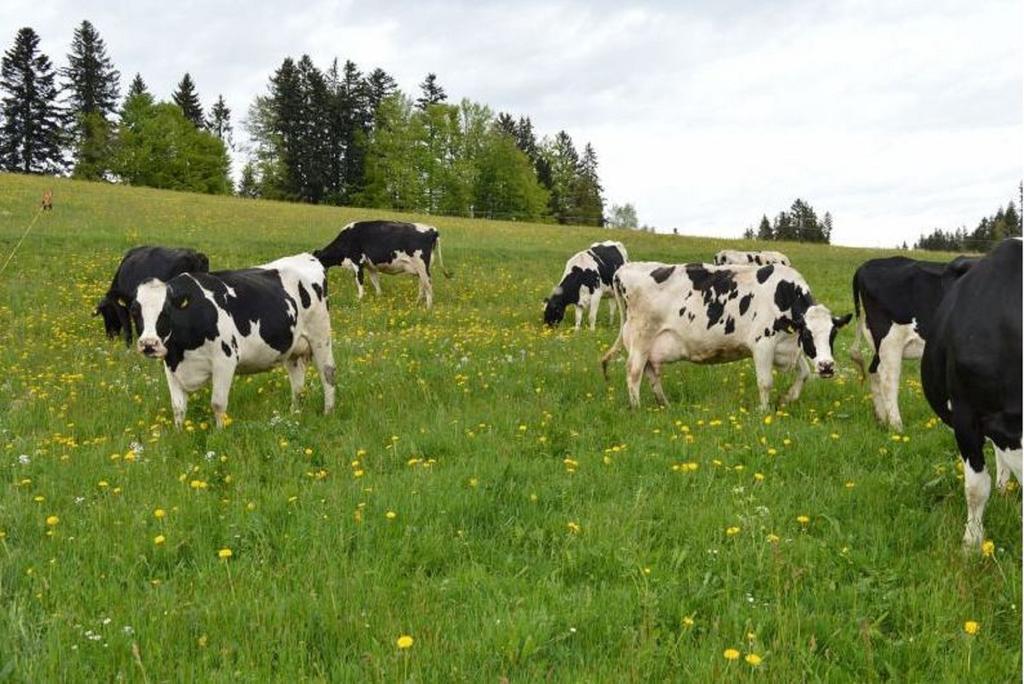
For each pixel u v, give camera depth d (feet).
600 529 18.37
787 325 31.60
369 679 12.80
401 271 71.77
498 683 12.77
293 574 16.55
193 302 29.73
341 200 304.50
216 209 139.95
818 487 21.62
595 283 62.18
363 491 20.97
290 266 34.86
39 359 42.65
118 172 268.82
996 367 16.92
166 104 275.59
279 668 13.20
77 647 13.43
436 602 15.46
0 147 284.20
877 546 17.90
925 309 28.58
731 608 14.94
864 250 158.10
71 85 322.14
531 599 15.38
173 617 14.53
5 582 16.14
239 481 22.30
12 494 20.99
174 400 30.27
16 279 67.92
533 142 405.59
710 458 23.99
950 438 26.02
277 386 37.32
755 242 159.63
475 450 25.41
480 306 73.67
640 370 33.88
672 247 141.08
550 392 33.86
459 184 285.23
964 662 13.23
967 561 16.90
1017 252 17.31
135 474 23.03
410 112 283.79
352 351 45.11
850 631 14.30
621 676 12.66
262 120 313.53
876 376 30.53
